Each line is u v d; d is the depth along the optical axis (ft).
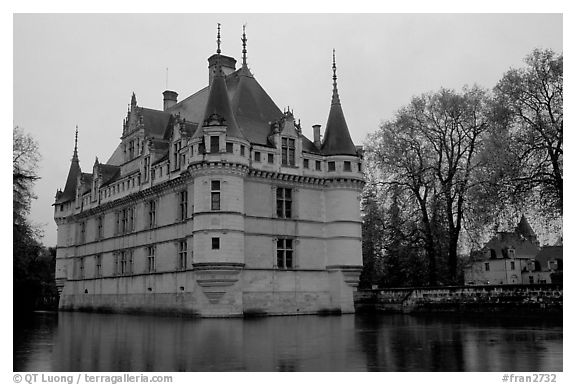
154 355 67.46
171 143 172.76
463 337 88.17
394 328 108.58
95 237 219.20
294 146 170.09
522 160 139.74
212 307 149.69
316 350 71.41
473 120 177.06
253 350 71.82
